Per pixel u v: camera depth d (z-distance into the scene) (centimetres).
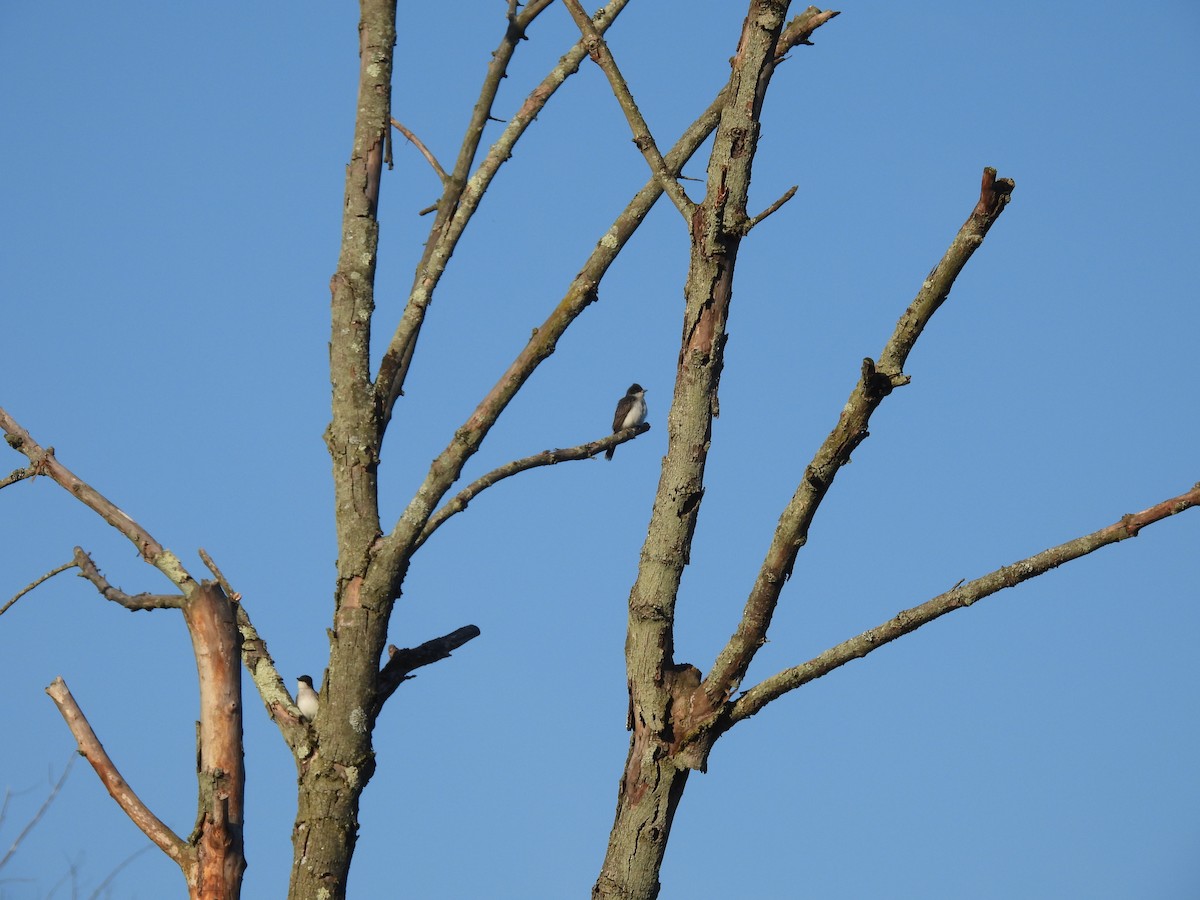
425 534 1383
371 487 1412
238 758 1366
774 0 1355
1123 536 1167
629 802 1287
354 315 1459
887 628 1226
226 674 1387
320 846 1333
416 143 1577
